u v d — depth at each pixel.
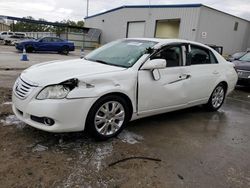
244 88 9.84
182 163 3.20
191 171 3.03
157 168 3.03
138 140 3.77
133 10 30.19
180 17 25.17
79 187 2.55
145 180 2.76
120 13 32.28
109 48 4.66
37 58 16.16
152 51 4.09
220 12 26.00
